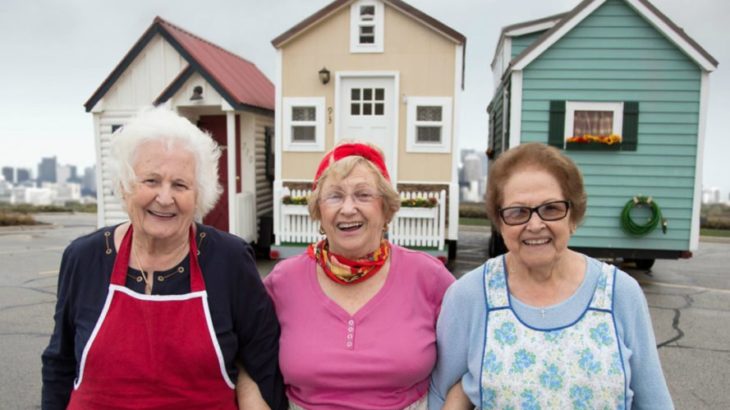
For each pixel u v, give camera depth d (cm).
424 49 863
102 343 177
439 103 863
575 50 773
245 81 1042
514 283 186
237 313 195
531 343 175
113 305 180
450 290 201
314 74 888
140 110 194
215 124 1009
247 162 988
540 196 174
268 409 204
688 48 740
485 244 1173
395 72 867
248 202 958
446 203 872
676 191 766
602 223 780
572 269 184
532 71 784
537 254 175
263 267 824
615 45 766
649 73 763
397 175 877
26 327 546
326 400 203
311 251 225
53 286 740
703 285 766
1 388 397
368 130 892
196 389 184
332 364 199
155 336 179
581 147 773
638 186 771
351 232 209
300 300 215
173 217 181
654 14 744
